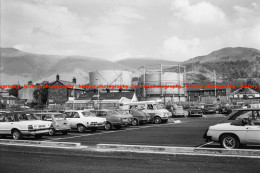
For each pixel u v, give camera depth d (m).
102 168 8.80
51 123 17.86
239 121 11.89
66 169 8.73
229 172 8.09
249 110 11.97
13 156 11.05
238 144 11.64
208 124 28.64
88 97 75.50
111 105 70.31
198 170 8.39
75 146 13.45
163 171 8.32
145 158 10.39
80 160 10.13
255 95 112.12
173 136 17.94
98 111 24.78
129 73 96.94
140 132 21.16
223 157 10.33
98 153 11.60
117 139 16.80
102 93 76.44
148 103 31.42
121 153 11.53
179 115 45.56
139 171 8.35
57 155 11.20
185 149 11.73
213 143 14.38
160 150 12.10
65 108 64.06
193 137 17.22
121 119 23.91
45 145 14.00
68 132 22.00
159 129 23.52
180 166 8.96
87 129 23.56
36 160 10.21
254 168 8.54
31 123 16.59
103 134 20.17
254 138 11.29
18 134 16.58
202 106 58.34
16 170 8.67
